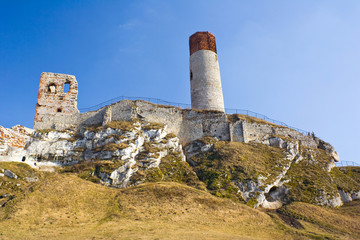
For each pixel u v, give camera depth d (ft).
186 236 66.54
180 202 89.15
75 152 119.75
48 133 124.88
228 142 134.00
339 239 79.20
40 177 103.76
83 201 85.66
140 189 95.50
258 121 148.97
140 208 84.02
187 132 139.64
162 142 123.54
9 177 96.73
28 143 119.65
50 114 137.18
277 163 121.39
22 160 113.19
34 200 80.89
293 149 134.41
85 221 75.15
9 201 81.00
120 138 116.98
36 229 68.03
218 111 145.59
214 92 154.92
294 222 89.81
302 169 124.98
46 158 117.70
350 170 144.36
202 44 164.55
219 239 66.59
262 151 129.08
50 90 147.23
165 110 140.67
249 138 139.13
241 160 117.08
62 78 145.79
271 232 79.97
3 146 109.70
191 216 82.48
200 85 155.84
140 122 130.72
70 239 62.34
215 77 158.92
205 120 142.61
